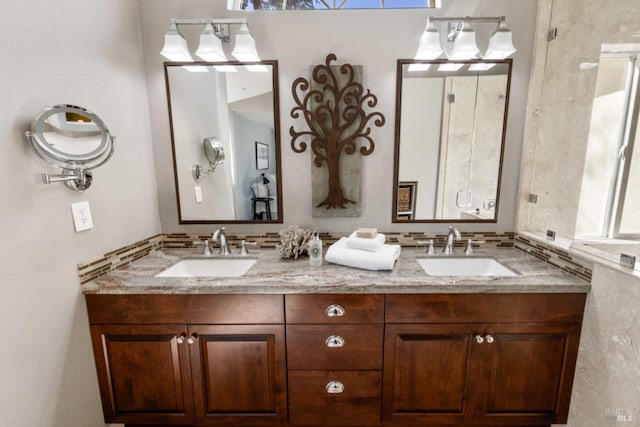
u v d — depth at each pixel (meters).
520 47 1.56
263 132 1.67
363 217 1.75
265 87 1.63
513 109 1.62
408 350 1.30
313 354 1.31
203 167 1.72
